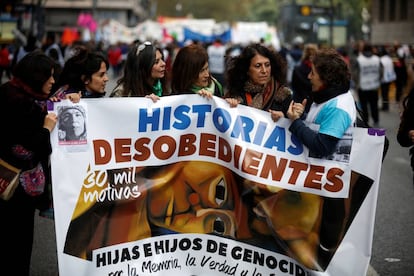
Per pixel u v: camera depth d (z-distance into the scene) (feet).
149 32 162.91
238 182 15.98
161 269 15.93
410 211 26.94
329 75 15.34
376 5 169.48
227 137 15.93
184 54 17.78
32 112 14.80
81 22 157.07
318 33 146.30
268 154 15.85
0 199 14.99
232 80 17.99
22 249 15.48
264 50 17.62
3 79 106.11
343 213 15.69
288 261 15.90
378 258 20.86
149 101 15.74
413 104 18.03
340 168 15.57
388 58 66.54
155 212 15.89
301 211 15.79
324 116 15.38
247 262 16.05
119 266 15.67
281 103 17.79
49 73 14.87
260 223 15.93
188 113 15.96
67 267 15.38
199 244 16.07
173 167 15.99
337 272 15.76
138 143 15.76
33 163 14.98
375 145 15.46
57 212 15.29
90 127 15.46
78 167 15.42
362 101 55.47
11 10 113.39
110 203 15.64
